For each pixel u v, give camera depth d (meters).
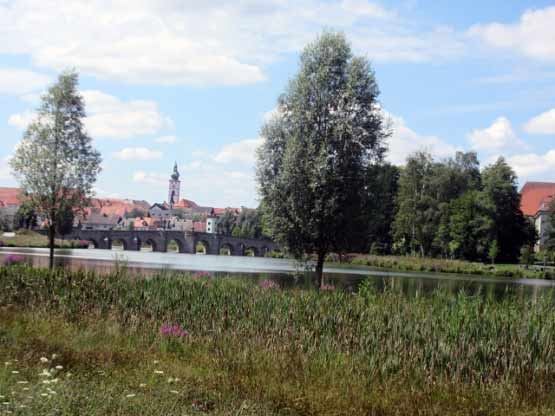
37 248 99.38
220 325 17.00
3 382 8.69
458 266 87.56
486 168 115.31
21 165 39.00
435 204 108.56
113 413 7.98
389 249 113.81
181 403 9.05
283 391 10.75
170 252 133.00
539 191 172.12
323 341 15.39
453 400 11.55
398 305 17.25
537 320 15.31
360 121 32.53
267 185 33.62
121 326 16.69
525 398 12.15
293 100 32.81
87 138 40.19
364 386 11.90
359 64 32.47
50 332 14.16
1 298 19.88
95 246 119.12
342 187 32.19
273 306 18.27
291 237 33.44
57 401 7.96
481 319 15.61
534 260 104.50
